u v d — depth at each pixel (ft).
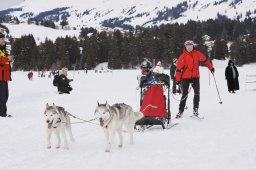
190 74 32.68
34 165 18.16
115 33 360.07
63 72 64.59
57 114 21.40
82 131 27.76
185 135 25.38
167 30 354.54
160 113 28.02
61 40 337.72
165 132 26.71
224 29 467.93
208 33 504.02
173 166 17.56
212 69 33.73
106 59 354.95
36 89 80.53
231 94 58.49
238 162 17.88
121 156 19.89
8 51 35.35
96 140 24.56
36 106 44.11
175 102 47.67
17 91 71.77
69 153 20.76
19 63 323.98
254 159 18.38
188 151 20.58
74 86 100.22
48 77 187.83
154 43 326.03
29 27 580.71
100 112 20.52
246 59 315.58
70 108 42.32
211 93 61.26
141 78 29.91
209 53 350.23
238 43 322.96
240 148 20.85
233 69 61.05
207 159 18.65
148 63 30.35
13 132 27.35
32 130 28.25
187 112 37.24
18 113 37.58
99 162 18.62
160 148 21.61
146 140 24.17
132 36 338.34
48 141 21.97
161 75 29.81
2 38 34.17
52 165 18.12
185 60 32.83
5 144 23.21
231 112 36.65
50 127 21.39
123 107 22.61
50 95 59.98
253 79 108.68
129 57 323.98
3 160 19.20
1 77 33.99
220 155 19.40
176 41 329.52
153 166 17.66
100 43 355.36
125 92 68.44
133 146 22.45
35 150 21.56
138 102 49.14
